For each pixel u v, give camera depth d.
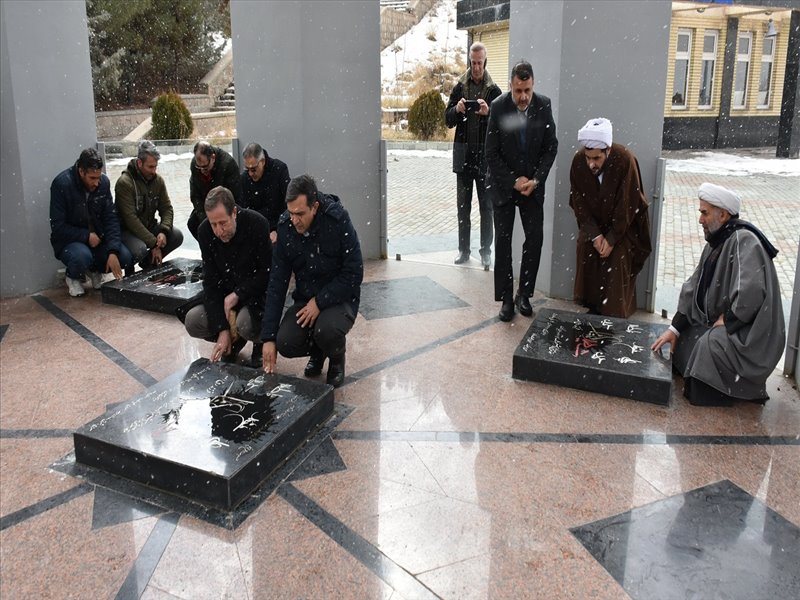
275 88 6.69
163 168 7.01
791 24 15.76
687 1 16.08
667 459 3.38
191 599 2.48
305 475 3.25
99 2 17.03
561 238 5.80
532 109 5.06
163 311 5.66
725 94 18.00
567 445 3.51
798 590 2.52
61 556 2.71
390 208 7.23
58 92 6.29
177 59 20.03
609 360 4.19
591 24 5.34
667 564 2.65
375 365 4.54
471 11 17.78
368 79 6.91
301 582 2.56
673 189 5.23
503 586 2.53
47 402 4.07
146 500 3.06
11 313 5.71
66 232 6.00
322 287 4.11
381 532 2.83
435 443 3.53
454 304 5.80
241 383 3.84
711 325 4.03
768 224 4.43
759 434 3.63
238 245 4.12
